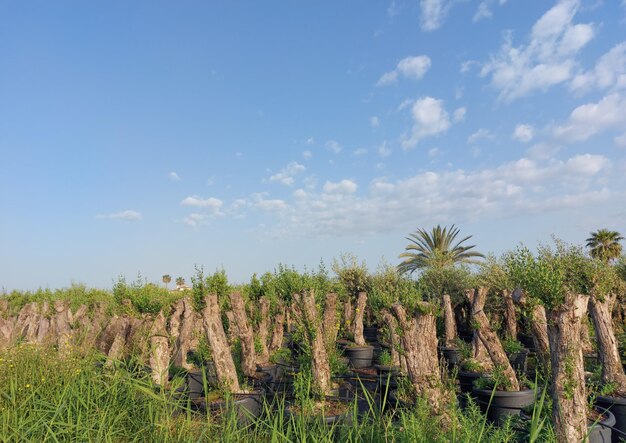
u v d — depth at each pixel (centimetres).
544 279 555
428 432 485
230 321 1130
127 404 550
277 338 1202
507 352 1093
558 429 533
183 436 487
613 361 756
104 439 477
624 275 1523
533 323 654
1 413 519
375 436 487
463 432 471
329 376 738
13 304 2081
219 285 1095
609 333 768
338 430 546
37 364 646
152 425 498
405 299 686
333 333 1094
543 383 709
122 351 770
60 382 586
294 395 720
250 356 959
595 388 723
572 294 547
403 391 671
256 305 1400
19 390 572
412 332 655
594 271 816
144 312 1020
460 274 1816
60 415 503
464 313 1733
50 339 874
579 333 546
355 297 1941
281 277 1536
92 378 580
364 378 926
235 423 503
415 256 4194
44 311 1478
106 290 2316
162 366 779
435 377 634
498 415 698
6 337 1116
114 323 883
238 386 769
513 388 726
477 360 983
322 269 1700
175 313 1008
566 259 1218
